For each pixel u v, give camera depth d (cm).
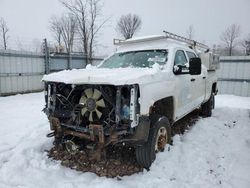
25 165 354
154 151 337
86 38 2405
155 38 467
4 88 1138
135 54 450
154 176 318
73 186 298
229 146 432
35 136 467
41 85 1337
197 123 573
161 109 390
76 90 341
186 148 407
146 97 304
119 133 296
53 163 361
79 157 371
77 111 331
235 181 316
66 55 1453
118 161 359
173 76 391
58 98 352
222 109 770
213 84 697
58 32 2909
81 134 327
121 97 299
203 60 614
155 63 374
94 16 2506
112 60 467
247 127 555
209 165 357
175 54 436
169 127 378
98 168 341
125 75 299
